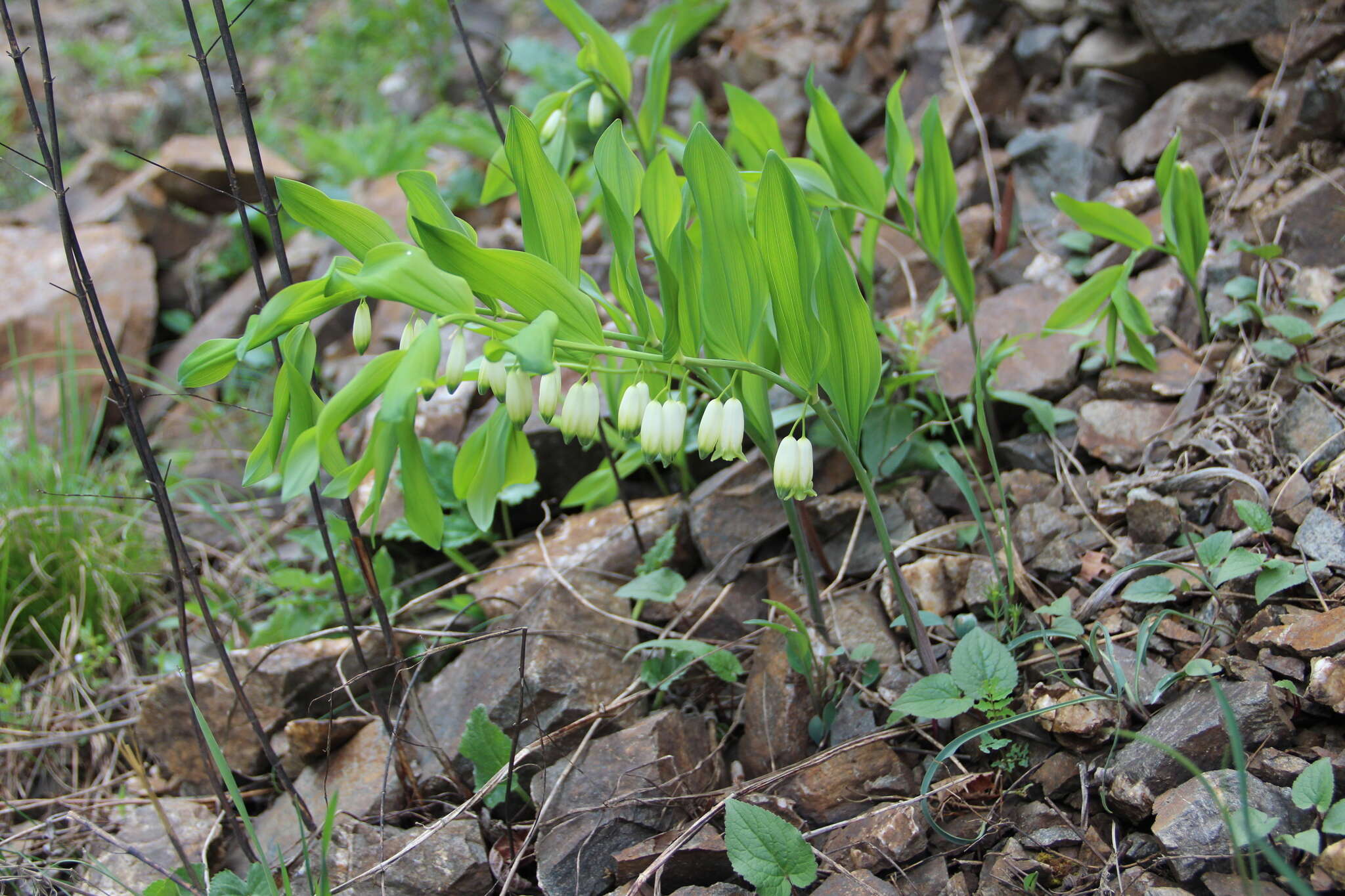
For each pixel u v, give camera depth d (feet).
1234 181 10.30
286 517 11.53
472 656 8.05
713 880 6.39
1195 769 4.66
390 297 4.73
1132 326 8.25
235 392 13.69
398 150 16.11
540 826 6.73
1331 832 5.12
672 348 5.29
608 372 5.69
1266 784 5.55
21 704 9.46
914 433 8.59
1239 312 8.79
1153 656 6.73
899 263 11.12
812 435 8.91
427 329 4.69
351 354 13.38
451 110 17.57
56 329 12.87
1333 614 6.15
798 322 5.67
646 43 13.80
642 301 5.51
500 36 18.37
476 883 6.72
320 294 5.02
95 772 8.84
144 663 10.18
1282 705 5.93
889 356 9.16
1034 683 6.98
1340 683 5.75
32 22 24.71
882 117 13.21
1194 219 8.32
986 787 6.54
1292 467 7.55
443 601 9.06
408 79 18.80
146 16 24.43
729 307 5.55
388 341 12.60
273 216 6.45
